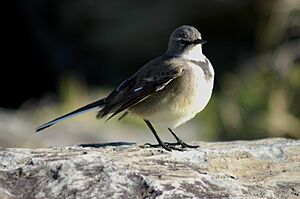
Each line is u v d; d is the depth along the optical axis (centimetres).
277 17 1909
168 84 876
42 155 746
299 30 1897
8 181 679
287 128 1573
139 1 2120
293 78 1645
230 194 694
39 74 2219
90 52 2172
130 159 768
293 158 820
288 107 1608
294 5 1880
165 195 663
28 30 2250
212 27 2097
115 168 705
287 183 753
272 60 1778
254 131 1583
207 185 706
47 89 2186
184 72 877
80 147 818
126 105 882
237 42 2077
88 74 2125
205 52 2081
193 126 1656
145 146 851
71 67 2167
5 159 721
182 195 668
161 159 777
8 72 2233
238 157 809
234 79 1784
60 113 1744
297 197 720
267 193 720
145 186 678
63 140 1552
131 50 2136
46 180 678
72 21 2181
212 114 1623
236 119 1600
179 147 864
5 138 1512
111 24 2144
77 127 1641
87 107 927
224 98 1669
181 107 881
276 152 830
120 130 1661
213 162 790
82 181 675
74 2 2172
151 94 878
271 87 1641
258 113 1595
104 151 800
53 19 2225
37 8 2230
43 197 651
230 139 1589
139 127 1677
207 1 2066
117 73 2120
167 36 2112
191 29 933
